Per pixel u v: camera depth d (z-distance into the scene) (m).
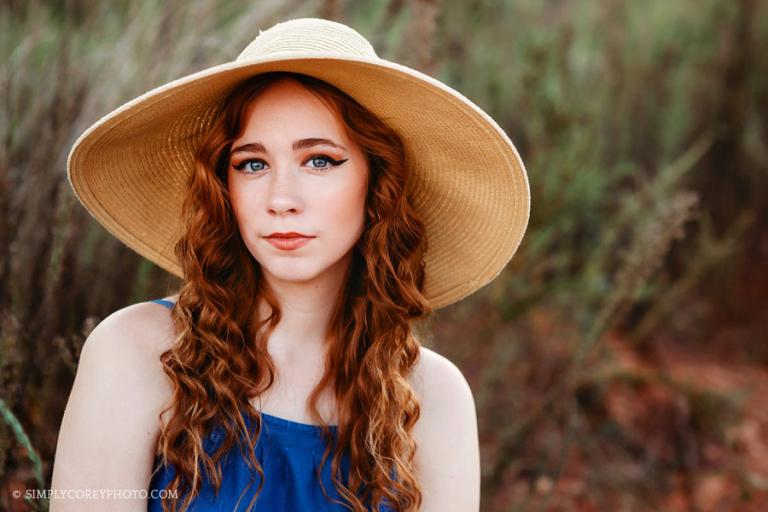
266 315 1.41
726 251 3.39
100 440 1.26
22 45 2.01
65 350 1.62
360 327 1.42
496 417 2.81
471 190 1.44
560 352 3.02
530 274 2.75
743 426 3.17
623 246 3.30
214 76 1.21
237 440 1.31
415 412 1.40
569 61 3.50
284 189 1.26
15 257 1.73
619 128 3.98
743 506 2.80
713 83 4.30
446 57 2.98
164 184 1.47
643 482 2.84
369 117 1.32
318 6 2.29
